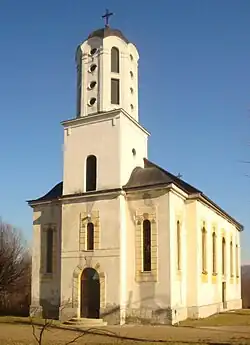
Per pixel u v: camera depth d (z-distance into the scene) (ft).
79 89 124.16
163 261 103.71
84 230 112.57
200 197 118.42
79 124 120.26
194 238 115.85
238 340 74.43
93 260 109.50
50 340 76.23
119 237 107.55
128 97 122.01
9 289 168.86
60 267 118.32
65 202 116.98
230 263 159.02
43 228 125.59
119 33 124.98
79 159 118.42
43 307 119.85
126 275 107.14
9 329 92.89
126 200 111.14
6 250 172.96
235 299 162.30
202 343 71.36
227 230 158.40
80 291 110.42
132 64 126.00
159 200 107.04
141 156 124.88
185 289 112.47
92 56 122.93
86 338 78.84
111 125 115.55
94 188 115.34
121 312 103.65
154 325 99.81
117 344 71.10
